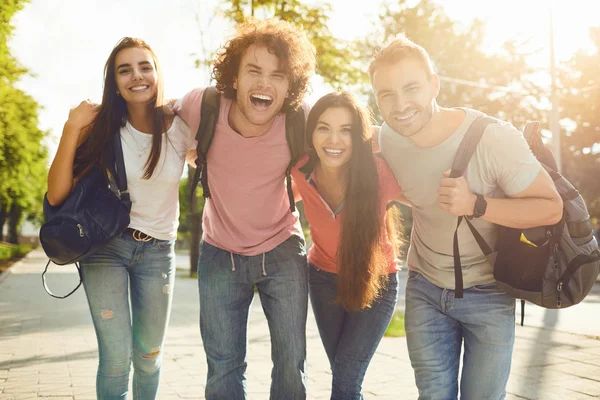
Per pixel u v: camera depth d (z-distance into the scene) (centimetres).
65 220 292
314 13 1163
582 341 727
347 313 354
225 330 328
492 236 284
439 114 285
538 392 484
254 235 328
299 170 332
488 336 284
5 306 1123
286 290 327
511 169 266
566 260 264
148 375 338
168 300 331
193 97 328
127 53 307
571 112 3278
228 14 1156
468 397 290
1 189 1980
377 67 280
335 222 337
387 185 325
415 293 301
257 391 495
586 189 3266
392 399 471
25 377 533
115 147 309
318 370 578
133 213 317
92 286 312
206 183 327
